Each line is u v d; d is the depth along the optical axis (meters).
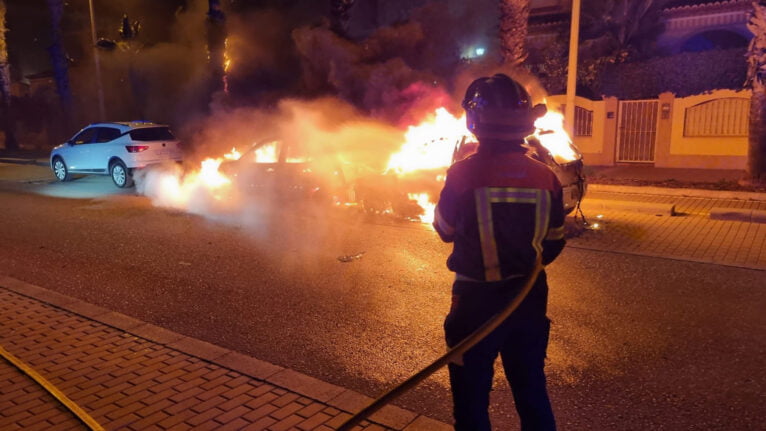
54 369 4.48
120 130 15.32
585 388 4.13
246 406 3.87
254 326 5.49
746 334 4.99
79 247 8.66
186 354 4.72
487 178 2.48
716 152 16.41
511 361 2.65
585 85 19.25
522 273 2.49
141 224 10.25
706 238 8.41
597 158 18.16
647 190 12.81
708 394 4.00
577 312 5.61
